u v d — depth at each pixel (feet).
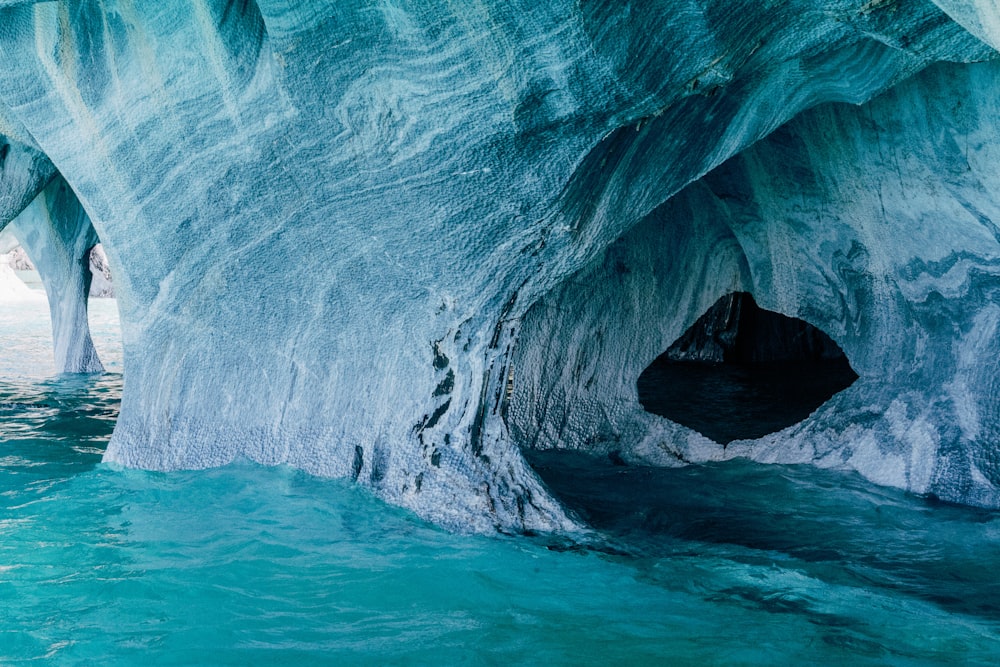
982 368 15.78
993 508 15.19
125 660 9.75
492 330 14.15
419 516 14.02
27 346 41.47
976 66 13.15
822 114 15.67
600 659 9.82
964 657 9.85
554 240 12.87
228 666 9.62
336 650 10.03
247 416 15.87
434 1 10.54
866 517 15.03
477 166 11.96
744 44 10.29
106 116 14.62
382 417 14.89
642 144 11.91
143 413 16.42
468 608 11.18
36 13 14.30
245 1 12.59
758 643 10.21
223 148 13.93
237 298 15.49
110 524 13.87
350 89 12.07
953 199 14.65
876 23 9.38
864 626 10.68
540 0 9.90
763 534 14.29
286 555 12.75
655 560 12.93
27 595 11.37
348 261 14.30
